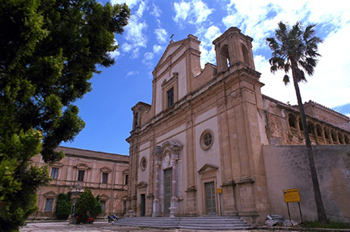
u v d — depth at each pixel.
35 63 5.49
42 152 7.07
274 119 20.53
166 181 24.45
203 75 23.20
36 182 5.18
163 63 30.83
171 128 25.77
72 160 45.81
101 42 7.77
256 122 17.84
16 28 4.37
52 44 6.50
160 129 27.81
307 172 14.68
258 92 19.30
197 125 22.12
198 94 22.77
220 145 19.05
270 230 13.39
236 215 16.20
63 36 6.64
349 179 13.09
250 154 16.58
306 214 14.16
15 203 4.89
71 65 7.32
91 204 29.52
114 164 50.09
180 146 23.36
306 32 17.19
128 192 31.77
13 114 4.95
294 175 15.12
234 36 20.64
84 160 47.09
